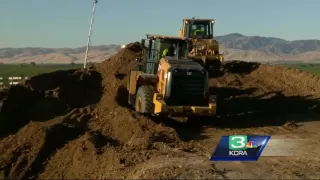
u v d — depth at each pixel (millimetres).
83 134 14047
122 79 21562
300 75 23297
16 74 62469
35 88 18859
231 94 21062
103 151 12000
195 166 9938
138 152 11430
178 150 11500
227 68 26297
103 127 14945
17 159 12688
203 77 14375
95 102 19406
